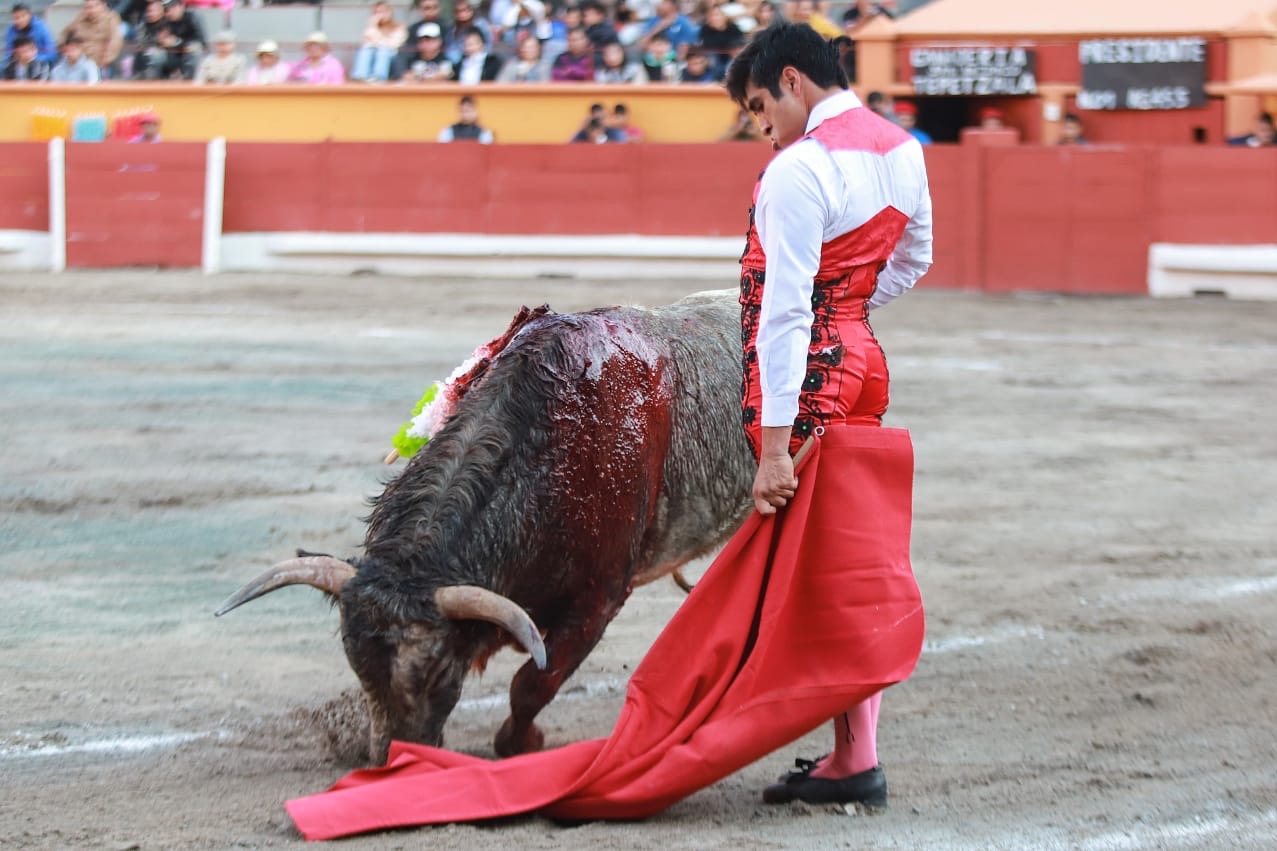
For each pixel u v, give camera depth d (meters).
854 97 6.04
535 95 29.52
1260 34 28.08
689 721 5.94
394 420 15.67
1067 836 5.97
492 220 28.70
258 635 9.20
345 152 28.98
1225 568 10.88
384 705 6.07
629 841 5.80
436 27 30.59
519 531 6.45
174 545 11.15
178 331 21.39
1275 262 26.00
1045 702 8.02
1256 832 6.03
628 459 6.84
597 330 7.07
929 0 32.06
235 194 29.22
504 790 6.04
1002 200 27.06
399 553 6.17
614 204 28.31
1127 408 17.08
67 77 31.22
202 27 32.88
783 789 6.43
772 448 5.86
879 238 5.98
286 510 12.16
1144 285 26.81
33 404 16.23
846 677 5.90
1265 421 16.47
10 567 10.53
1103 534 11.84
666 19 29.89
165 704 7.95
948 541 11.58
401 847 5.73
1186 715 7.81
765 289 5.82
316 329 21.72
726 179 27.94
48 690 8.12
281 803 6.49
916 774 6.89
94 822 6.23
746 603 5.96
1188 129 28.64
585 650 6.85
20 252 29.03
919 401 17.33
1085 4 29.30
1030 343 21.36
